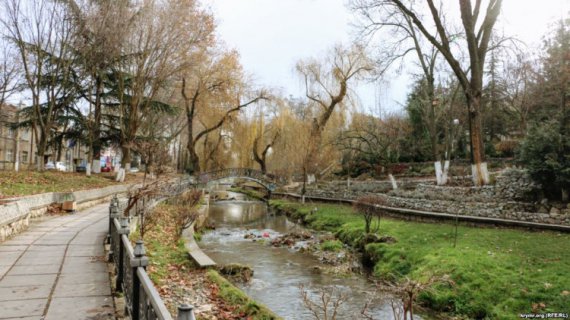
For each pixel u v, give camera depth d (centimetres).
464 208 1461
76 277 640
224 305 714
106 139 2836
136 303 408
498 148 2798
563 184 1219
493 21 1625
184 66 2595
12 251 816
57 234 1021
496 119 3195
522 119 2670
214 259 1242
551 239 1031
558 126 1281
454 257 945
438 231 1281
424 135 3238
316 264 1199
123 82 2647
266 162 4359
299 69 3133
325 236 1616
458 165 2809
